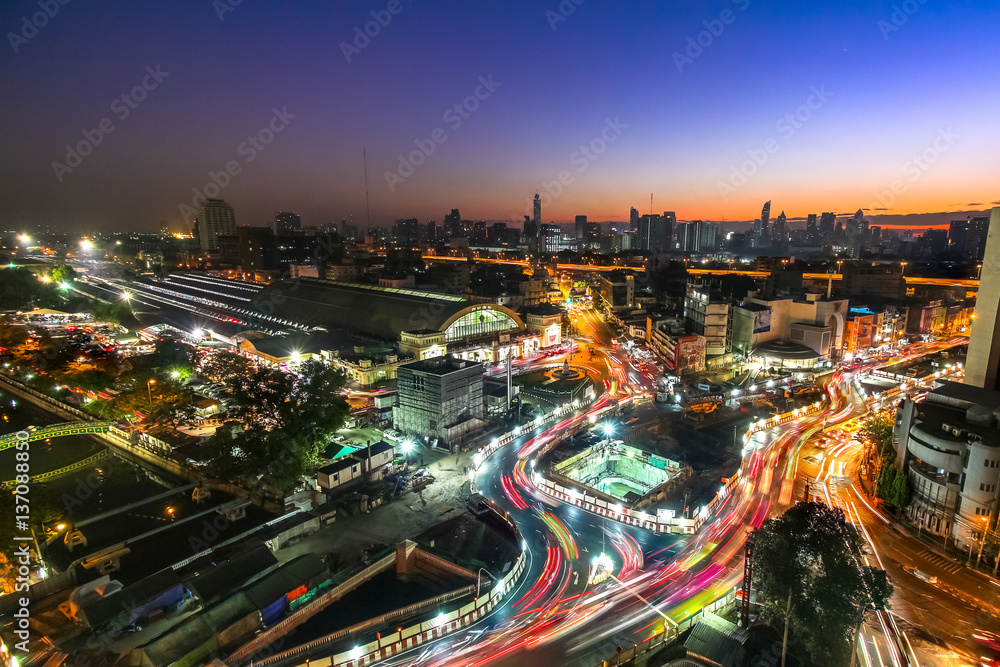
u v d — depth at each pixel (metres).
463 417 101.38
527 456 94.88
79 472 88.94
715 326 153.25
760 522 73.25
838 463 92.19
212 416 102.50
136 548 65.88
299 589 55.19
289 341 151.38
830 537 43.12
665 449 100.94
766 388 134.25
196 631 48.12
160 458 88.44
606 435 103.44
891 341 173.12
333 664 46.44
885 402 123.06
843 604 41.31
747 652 46.81
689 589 58.59
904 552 65.94
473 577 59.47
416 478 84.19
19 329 147.50
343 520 73.75
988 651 49.81
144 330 176.12
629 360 162.88
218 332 169.25
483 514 74.75
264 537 65.50
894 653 49.31
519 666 47.28
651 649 49.81
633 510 73.81
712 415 115.50
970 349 88.94
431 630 51.16
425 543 67.75
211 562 61.12
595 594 57.94
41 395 117.50
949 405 78.06
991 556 62.78
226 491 80.19
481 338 161.75
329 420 86.31
